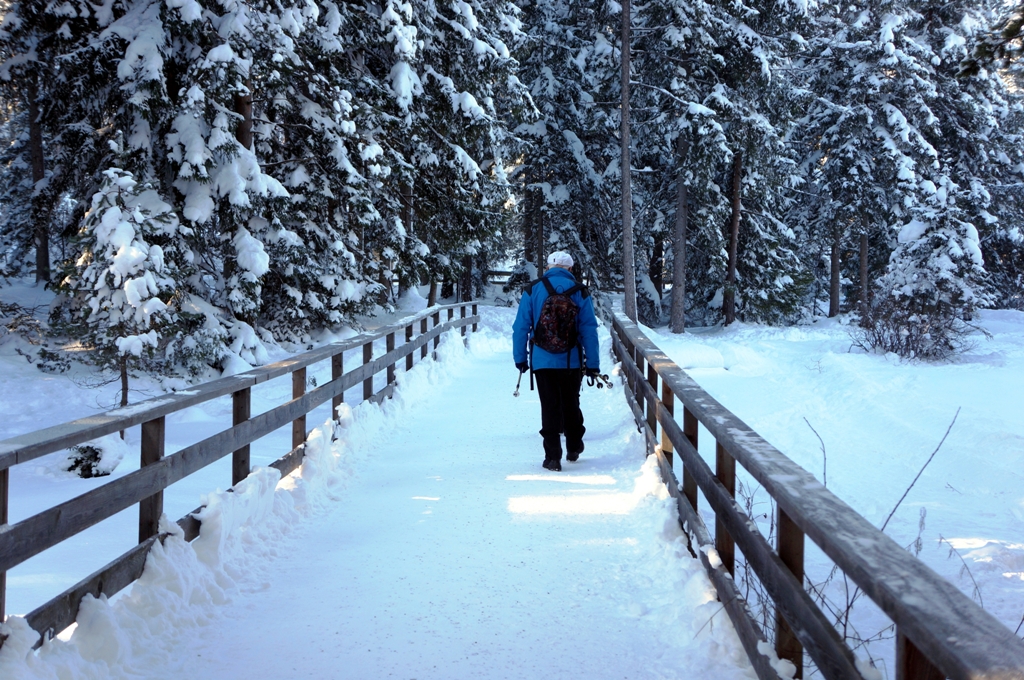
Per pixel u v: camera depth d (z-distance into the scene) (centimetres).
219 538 376
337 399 678
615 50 2384
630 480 571
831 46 2944
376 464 643
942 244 1984
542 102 2600
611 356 1250
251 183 1268
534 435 757
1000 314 2555
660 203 2780
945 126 3075
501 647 303
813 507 195
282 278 1551
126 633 287
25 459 240
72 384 1177
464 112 1767
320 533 459
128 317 896
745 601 280
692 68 2441
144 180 1159
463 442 727
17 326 1377
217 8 1217
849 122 2848
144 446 343
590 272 2756
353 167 1490
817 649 192
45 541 253
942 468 677
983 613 128
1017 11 492
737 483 592
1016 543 472
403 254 1805
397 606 345
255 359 1280
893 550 161
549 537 443
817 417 900
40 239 2658
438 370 1128
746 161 2509
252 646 304
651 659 293
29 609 323
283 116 1505
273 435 786
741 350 1327
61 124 1347
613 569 390
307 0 1271
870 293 3225
